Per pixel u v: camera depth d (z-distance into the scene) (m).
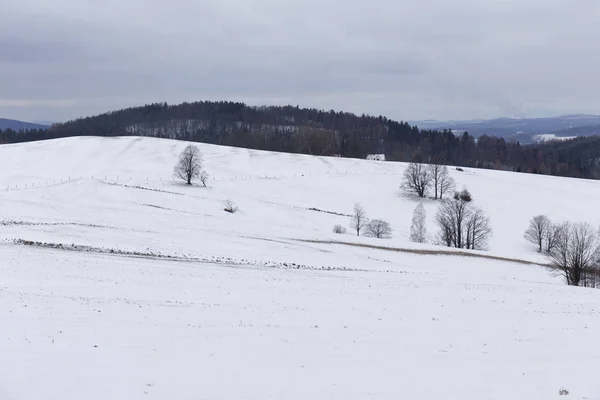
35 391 10.63
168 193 87.50
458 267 53.94
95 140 144.12
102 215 62.69
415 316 23.88
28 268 29.11
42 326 16.03
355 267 46.97
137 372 12.33
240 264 41.69
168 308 21.70
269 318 21.28
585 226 72.88
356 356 15.45
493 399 11.70
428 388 12.39
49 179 108.06
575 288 40.84
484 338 19.11
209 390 11.43
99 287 25.84
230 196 97.31
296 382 12.41
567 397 11.93
